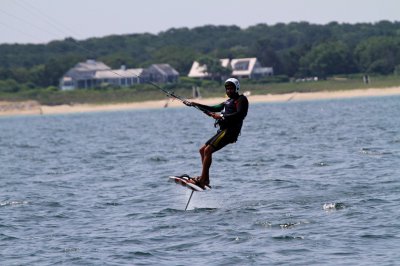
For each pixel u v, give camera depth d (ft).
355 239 164.14
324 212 194.29
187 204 208.64
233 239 169.99
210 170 305.32
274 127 616.80
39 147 537.65
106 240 176.14
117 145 504.43
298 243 163.53
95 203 230.89
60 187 274.36
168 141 517.14
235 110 184.55
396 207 194.80
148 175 299.79
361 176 255.91
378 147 360.28
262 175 276.82
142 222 195.83
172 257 157.48
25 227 196.65
